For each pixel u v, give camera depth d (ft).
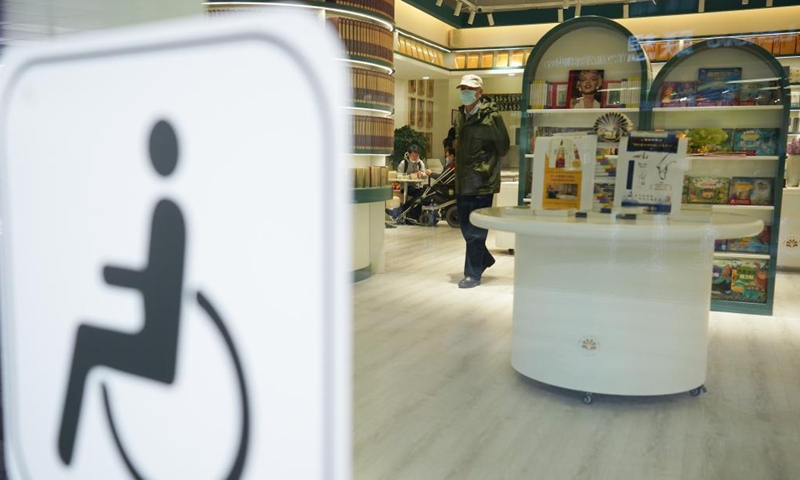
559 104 11.22
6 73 1.77
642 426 8.36
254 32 1.27
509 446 7.88
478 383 9.71
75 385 1.71
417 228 23.27
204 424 1.44
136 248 1.53
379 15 10.84
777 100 11.19
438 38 11.49
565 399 9.19
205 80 1.35
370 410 8.84
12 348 1.88
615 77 10.87
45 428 1.81
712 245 9.32
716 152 11.64
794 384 9.30
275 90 1.26
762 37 10.85
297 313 1.27
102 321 1.64
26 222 1.79
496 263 14.82
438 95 12.28
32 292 1.82
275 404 1.32
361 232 15.55
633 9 10.47
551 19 10.97
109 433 1.65
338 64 1.19
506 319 12.43
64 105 1.65
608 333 8.79
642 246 8.48
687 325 8.87
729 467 7.39
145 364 1.54
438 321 12.39
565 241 8.87
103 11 1.94
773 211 11.91
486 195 12.67
